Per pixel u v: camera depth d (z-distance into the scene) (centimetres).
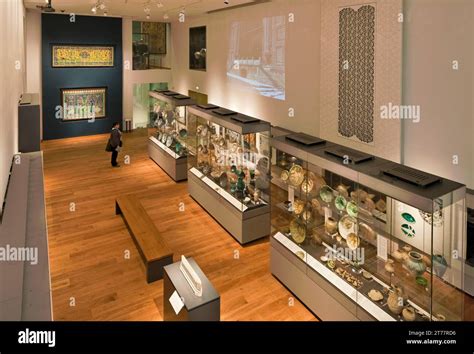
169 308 396
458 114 469
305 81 742
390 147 559
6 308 185
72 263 552
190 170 820
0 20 276
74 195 827
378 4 549
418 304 349
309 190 458
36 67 1273
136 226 602
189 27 1293
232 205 631
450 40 466
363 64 588
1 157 276
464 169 470
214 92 1148
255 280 516
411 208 353
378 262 385
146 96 1570
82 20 1323
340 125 649
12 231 253
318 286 430
